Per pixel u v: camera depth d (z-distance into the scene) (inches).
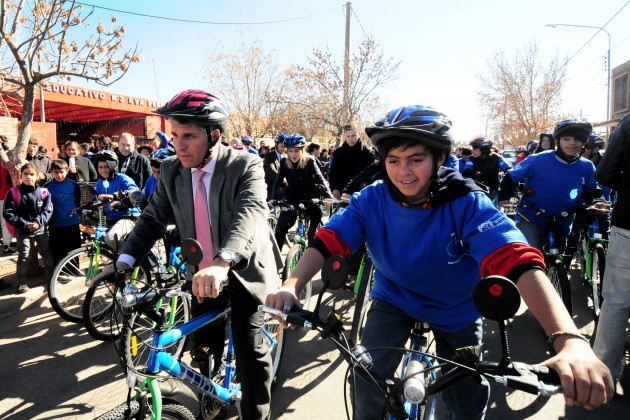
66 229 193.6
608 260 116.3
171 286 81.4
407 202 67.6
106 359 138.3
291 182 203.6
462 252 66.0
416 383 46.9
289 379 128.6
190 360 133.6
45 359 137.9
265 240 96.7
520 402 116.8
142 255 88.8
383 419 52.1
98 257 164.9
